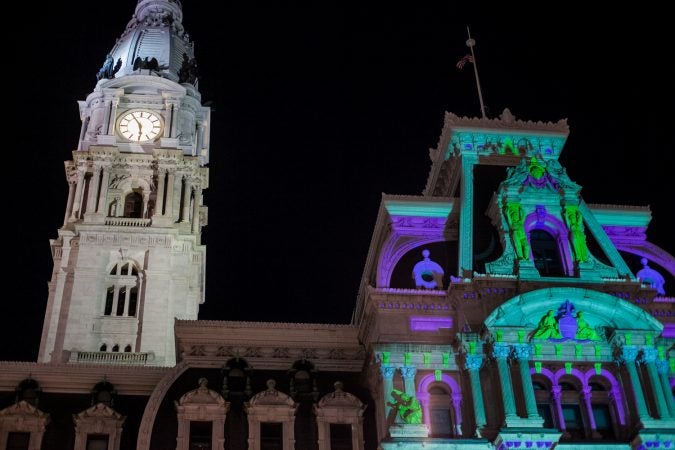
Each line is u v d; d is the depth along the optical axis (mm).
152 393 90875
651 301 93500
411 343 88438
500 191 97500
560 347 88750
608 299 89688
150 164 190625
